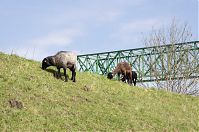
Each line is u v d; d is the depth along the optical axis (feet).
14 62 110.93
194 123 108.17
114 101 105.29
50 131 76.02
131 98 114.11
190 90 214.07
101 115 91.35
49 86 99.19
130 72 142.31
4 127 72.28
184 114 115.34
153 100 121.29
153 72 221.66
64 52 108.37
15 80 94.79
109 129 84.84
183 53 217.77
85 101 97.81
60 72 116.67
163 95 132.98
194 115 117.50
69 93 99.76
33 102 86.48
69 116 85.40
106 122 88.07
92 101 99.35
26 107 82.69
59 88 100.78
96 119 88.12
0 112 77.30
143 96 122.31
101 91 111.24
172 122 103.19
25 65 110.63
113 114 94.43
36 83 97.71
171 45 220.64
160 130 94.48
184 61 216.54
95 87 112.47
